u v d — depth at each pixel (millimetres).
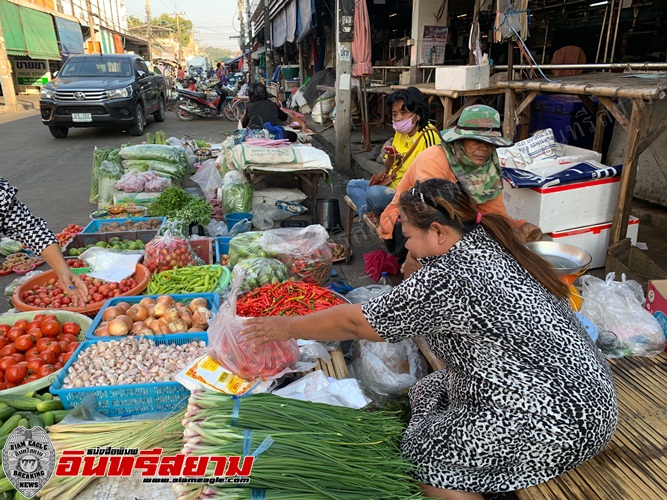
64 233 4855
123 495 1827
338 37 7719
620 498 1753
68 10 31719
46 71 29234
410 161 3875
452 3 9711
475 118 2805
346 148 8211
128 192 5918
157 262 3721
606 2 8312
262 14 20141
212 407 1951
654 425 2137
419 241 1782
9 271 4449
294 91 16016
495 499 2078
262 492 1689
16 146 10602
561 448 1674
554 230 3750
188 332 2695
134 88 11328
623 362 2625
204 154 8359
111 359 2398
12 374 2432
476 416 1730
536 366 1648
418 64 7832
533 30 10344
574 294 2775
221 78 26500
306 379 2279
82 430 2016
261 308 2797
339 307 1830
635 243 3969
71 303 3227
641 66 4387
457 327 1671
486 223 1729
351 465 1786
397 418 2168
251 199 5492
